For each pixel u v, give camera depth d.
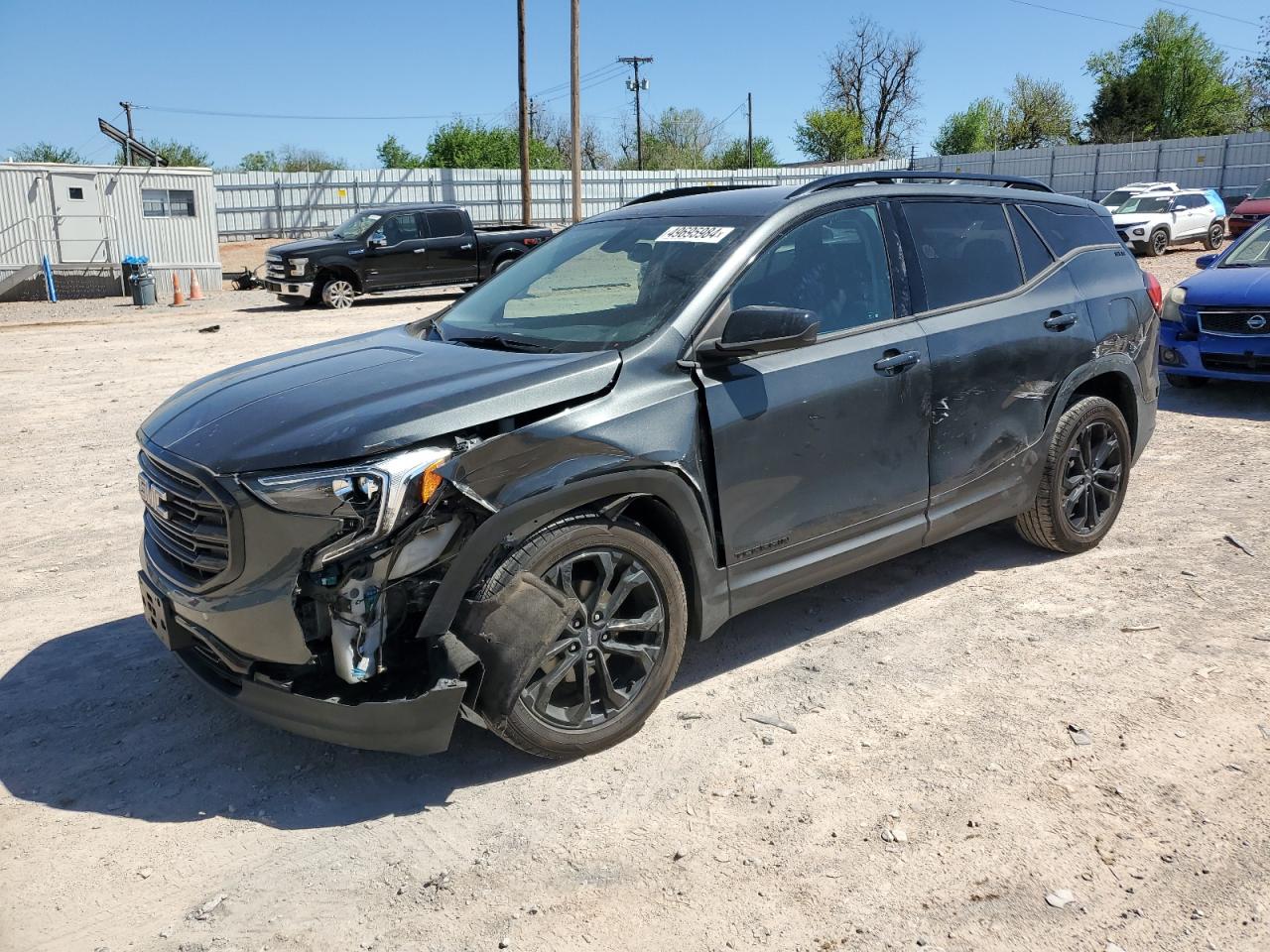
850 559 3.93
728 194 4.23
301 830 2.98
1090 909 2.55
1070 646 4.02
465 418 2.97
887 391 3.88
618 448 3.19
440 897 2.67
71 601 4.73
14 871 2.80
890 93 74.81
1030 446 4.53
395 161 61.84
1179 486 6.12
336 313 18.69
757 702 3.66
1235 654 3.89
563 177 40.81
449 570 2.95
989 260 4.49
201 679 3.20
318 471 2.82
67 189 23.50
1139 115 60.34
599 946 2.48
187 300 22.56
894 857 2.78
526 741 3.15
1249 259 9.02
